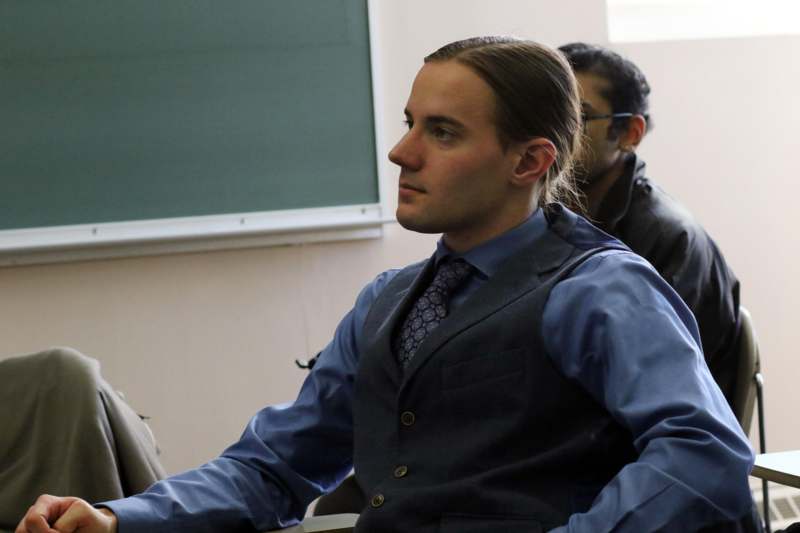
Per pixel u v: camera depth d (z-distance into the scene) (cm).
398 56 486
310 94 478
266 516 207
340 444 216
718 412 166
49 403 286
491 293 186
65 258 467
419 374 185
